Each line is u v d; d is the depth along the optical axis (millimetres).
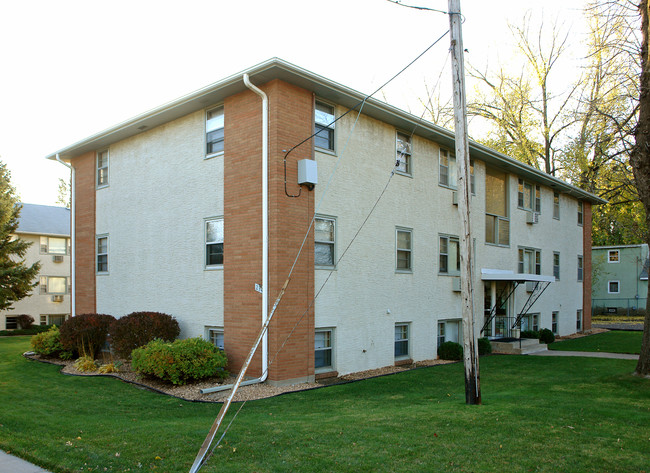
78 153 18125
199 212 13523
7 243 26781
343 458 5781
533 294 22328
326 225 12766
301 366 11680
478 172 19172
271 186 11492
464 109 8828
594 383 11406
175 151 14422
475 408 8312
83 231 17906
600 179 31250
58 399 9758
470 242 8805
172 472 5395
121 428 7250
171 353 10867
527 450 6055
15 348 18547
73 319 14469
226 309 12500
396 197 15055
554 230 24594
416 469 5441
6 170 27672
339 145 13203
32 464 5797
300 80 11766
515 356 17094
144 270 15180
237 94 12602
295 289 11656
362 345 13547
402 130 15539
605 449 6148
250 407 9164
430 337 16141
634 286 40156
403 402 9555
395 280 14836
